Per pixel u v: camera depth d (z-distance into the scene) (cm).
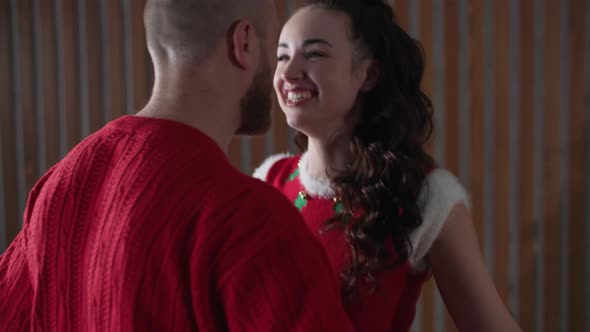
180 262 55
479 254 96
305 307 54
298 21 99
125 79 229
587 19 229
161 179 57
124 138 62
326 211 105
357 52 99
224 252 54
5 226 233
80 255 61
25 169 232
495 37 227
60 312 62
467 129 230
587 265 237
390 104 101
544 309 238
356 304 97
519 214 235
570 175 234
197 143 60
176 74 64
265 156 233
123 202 58
